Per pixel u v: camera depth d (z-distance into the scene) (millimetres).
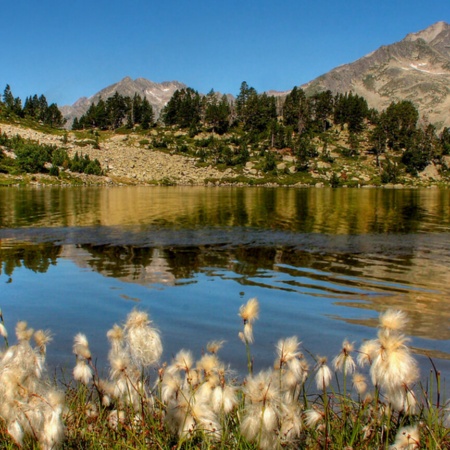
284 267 15938
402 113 176500
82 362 4102
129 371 3854
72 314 10258
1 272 14828
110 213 37281
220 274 14742
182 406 3191
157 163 136125
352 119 180125
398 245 21078
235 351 7996
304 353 7902
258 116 178375
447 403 3865
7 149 122500
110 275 14469
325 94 189000
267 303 11312
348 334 9039
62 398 2943
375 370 2727
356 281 13781
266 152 155000
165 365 4512
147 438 3668
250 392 2867
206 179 121438
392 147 169250
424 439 3279
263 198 63938
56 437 2771
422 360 7527
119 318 9961
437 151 159000
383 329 2775
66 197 60531
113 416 3973
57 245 20516
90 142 152750
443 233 25734
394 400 2762
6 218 32594
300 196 71438
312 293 12336
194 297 11852
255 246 20578
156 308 10820
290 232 25625
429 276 14461
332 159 150000
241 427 2820
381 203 56906
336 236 24109
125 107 186750
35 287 12820
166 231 25641
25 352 3205
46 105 192750
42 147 115875
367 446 3549
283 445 2988
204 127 183625
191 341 8562
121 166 126625
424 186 130500
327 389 5766
